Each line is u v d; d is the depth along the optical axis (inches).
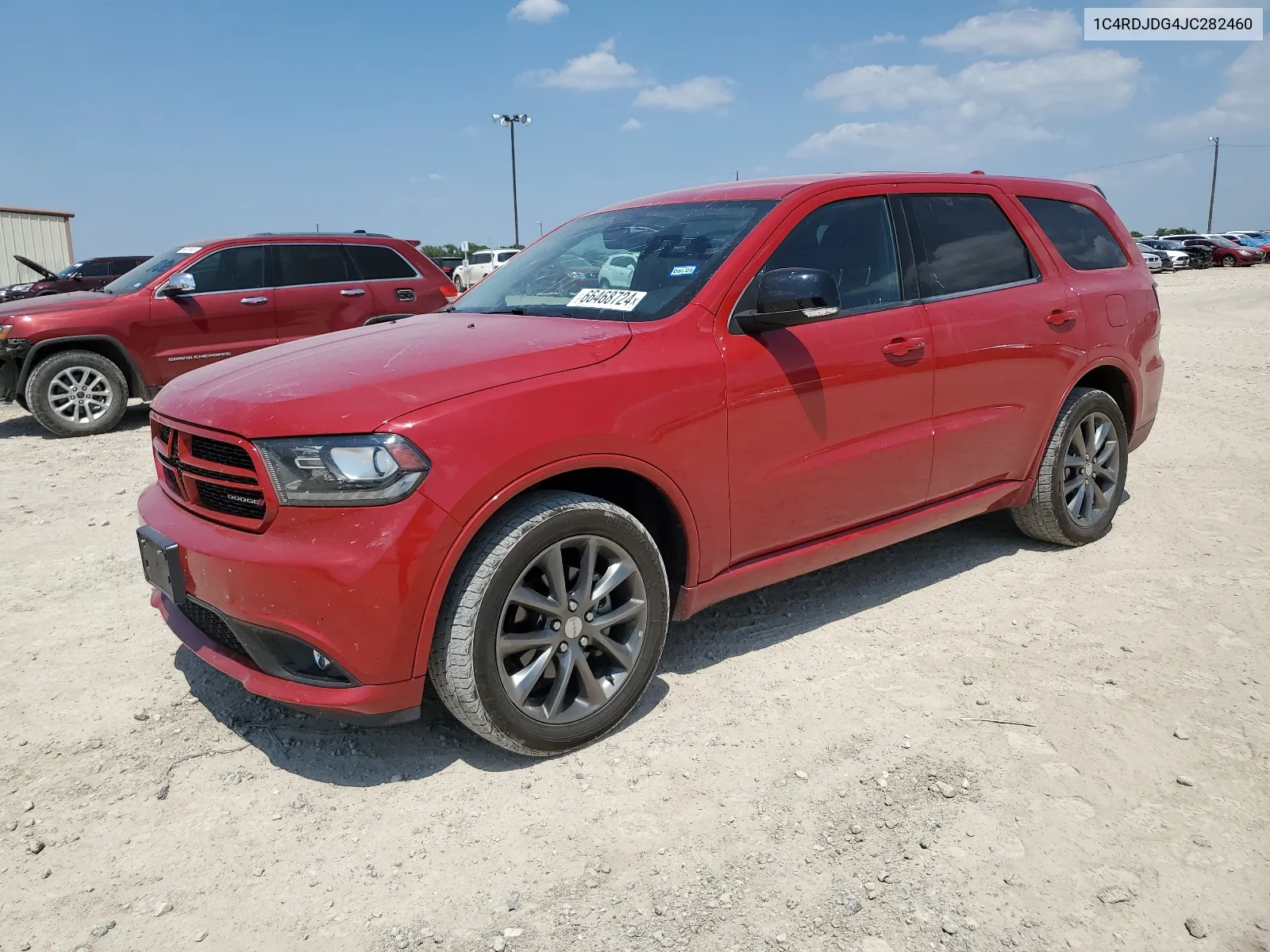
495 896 94.2
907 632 151.7
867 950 86.2
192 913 92.8
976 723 123.6
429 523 102.3
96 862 100.6
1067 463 182.4
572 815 106.8
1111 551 187.8
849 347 140.6
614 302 134.3
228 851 102.0
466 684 107.9
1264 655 141.5
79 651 151.1
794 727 123.6
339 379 109.2
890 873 96.1
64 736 125.3
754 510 133.0
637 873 97.1
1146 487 234.7
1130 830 102.2
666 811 107.0
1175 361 475.5
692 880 95.9
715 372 125.4
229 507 111.0
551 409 110.4
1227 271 1624.0
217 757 120.2
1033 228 177.3
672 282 133.0
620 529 117.0
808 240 141.3
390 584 101.5
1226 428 304.0
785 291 121.2
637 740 121.6
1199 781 110.7
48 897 95.2
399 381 107.2
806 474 137.5
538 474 109.4
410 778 114.9
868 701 130.0
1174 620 154.3
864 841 101.0
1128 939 87.4
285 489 102.6
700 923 90.0
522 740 113.5
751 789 110.4
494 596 107.2
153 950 88.0
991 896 92.8
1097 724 123.0
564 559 117.3
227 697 135.4
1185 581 171.0
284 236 390.9
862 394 142.4
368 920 91.5
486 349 116.5
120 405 362.0
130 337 357.4
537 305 143.3
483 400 106.9
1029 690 132.0
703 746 119.9
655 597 122.3
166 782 114.6
